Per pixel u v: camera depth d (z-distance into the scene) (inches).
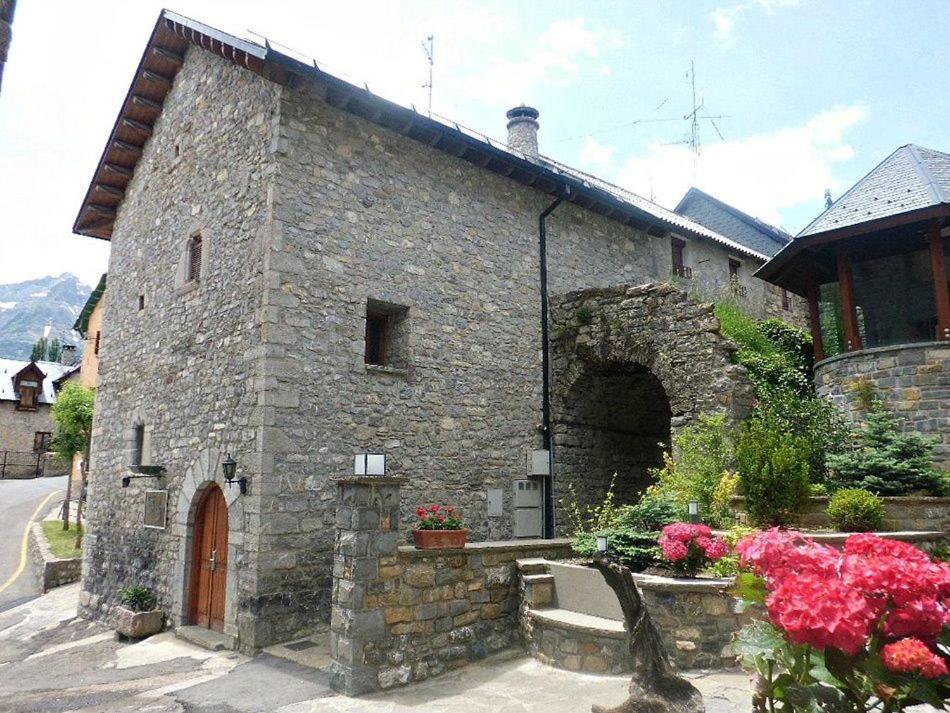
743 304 641.0
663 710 179.0
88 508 497.4
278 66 335.6
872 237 452.1
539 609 270.8
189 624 370.6
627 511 309.7
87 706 246.8
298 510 327.9
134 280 486.0
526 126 606.9
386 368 372.8
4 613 535.5
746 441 339.0
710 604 237.9
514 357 445.4
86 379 877.8
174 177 450.6
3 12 128.5
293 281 343.6
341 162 373.7
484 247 440.1
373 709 217.3
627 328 432.1
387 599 243.4
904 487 337.4
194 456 379.6
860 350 426.9
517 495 430.6
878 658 90.4
